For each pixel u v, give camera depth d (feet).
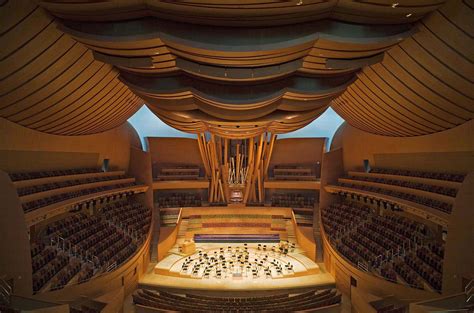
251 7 22.50
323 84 36.27
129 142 79.15
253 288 52.37
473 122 38.91
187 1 21.58
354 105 51.65
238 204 84.74
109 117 52.13
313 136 89.56
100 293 45.01
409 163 58.54
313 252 65.16
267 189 89.15
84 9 23.94
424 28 30.37
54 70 33.65
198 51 26.13
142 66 30.35
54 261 43.16
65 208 48.70
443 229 50.57
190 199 86.94
